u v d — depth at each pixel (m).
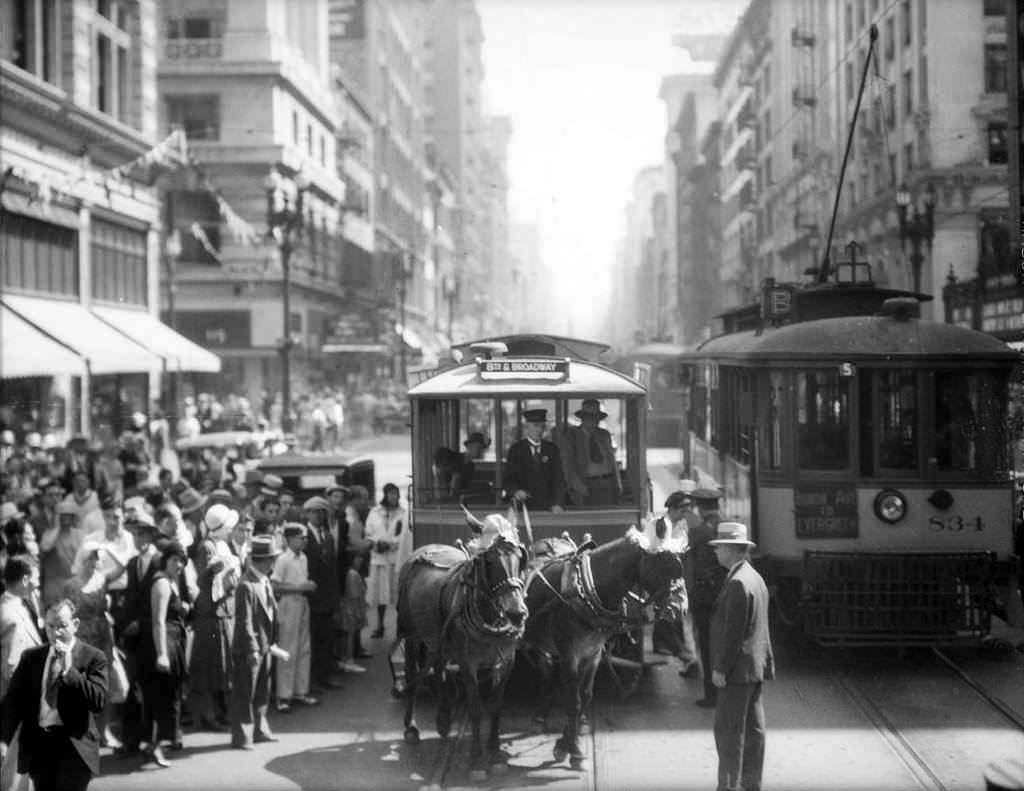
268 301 56.75
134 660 10.63
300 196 39.22
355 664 14.32
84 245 34.59
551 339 14.76
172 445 38.22
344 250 71.44
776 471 14.06
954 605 13.39
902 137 44.28
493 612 9.81
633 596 10.09
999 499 13.80
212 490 16.38
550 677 11.36
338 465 18.48
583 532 12.34
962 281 36.22
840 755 10.30
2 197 29.17
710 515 12.27
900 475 13.91
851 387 13.95
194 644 11.41
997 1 40.78
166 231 51.41
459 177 145.38
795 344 14.02
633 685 12.23
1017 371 14.27
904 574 13.44
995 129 40.84
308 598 12.88
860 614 13.51
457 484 13.40
